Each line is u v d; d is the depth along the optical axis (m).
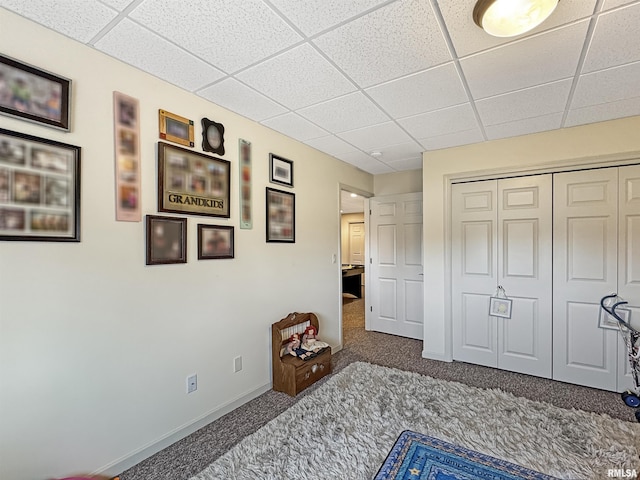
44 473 1.48
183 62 1.78
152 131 1.92
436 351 3.50
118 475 1.74
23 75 1.40
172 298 2.03
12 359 1.39
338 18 1.44
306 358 2.81
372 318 4.71
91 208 1.64
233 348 2.44
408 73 1.91
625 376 2.67
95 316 1.66
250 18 1.43
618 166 2.69
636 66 1.83
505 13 1.34
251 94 2.17
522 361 3.11
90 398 1.64
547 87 2.08
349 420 2.25
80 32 1.52
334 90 2.12
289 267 3.04
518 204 3.12
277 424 2.20
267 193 2.77
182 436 2.07
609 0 1.33
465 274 3.40
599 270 2.77
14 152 1.38
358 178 4.33
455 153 3.36
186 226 2.10
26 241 1.42
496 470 1.75
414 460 1.83
